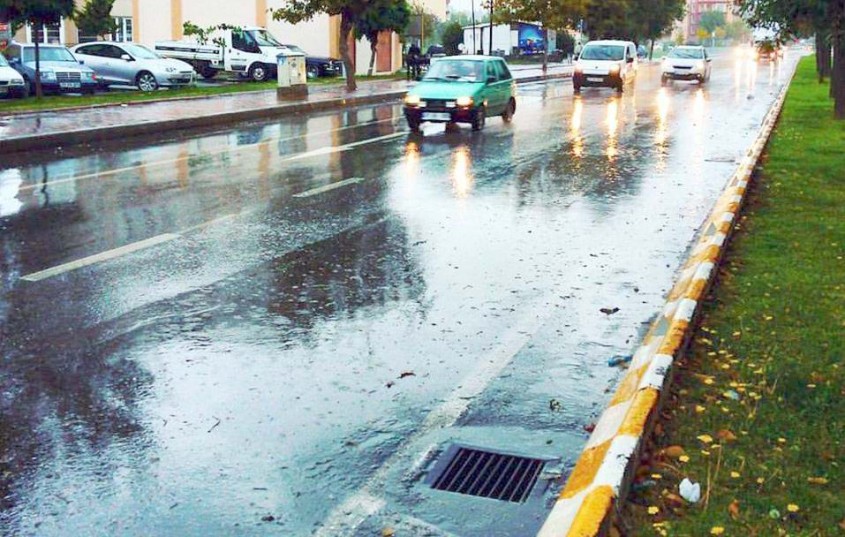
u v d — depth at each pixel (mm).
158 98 26516
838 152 16000
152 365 5938
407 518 4160
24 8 24016
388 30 42625
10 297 7336
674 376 5387
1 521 4105
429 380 5738
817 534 3686
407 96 19906
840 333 6219
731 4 14453
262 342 6379
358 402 5391
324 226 10016
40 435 4941
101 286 7656
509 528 4086
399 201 11508
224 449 4789
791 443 4535
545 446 4883
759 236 9359
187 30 39781
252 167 14328
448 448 4848
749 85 38531
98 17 44469
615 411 4988
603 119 22984
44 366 5914
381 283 7859
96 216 10461
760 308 6801
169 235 9516
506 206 11289
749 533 3695
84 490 4379
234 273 8109
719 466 4270
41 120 19875
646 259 8820
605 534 3607
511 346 6367
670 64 39188
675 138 18875
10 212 10672
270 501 4285
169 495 4332
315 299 7383
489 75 21000
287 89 27000
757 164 14492
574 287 7820
